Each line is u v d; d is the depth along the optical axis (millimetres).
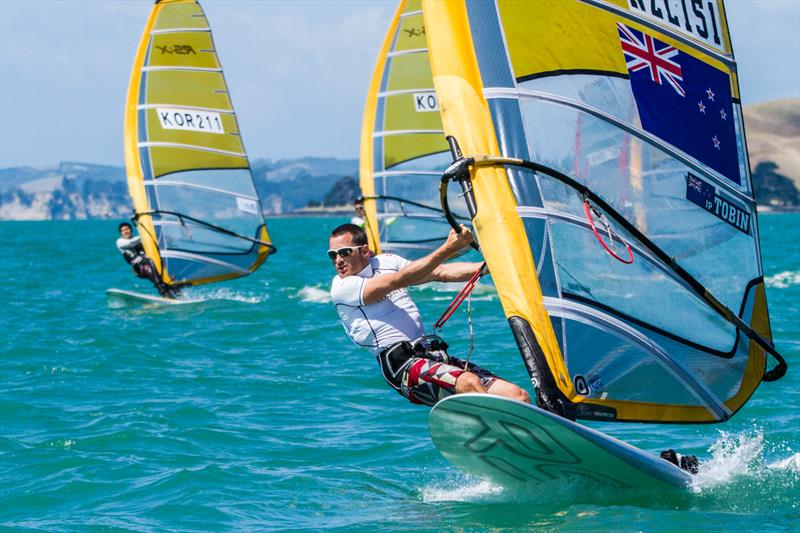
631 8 24047
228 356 50594
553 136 22891
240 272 82188
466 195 22359
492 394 21281
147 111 79062
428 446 31422
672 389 23594
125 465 29328
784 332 53344
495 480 25000
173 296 79812
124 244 80000
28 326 63125
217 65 81375
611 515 23172
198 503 25406
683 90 24641
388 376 23984
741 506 23594
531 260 22141
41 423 35375
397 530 22984
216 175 81000
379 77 80438
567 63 23297
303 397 39812
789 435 31328
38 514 25078
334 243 24156
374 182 81625
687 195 24359
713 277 24469
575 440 21922
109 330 60562
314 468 29062
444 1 23016
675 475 23594
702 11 25156
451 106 22641
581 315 22422
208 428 33938
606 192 23312
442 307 69750
